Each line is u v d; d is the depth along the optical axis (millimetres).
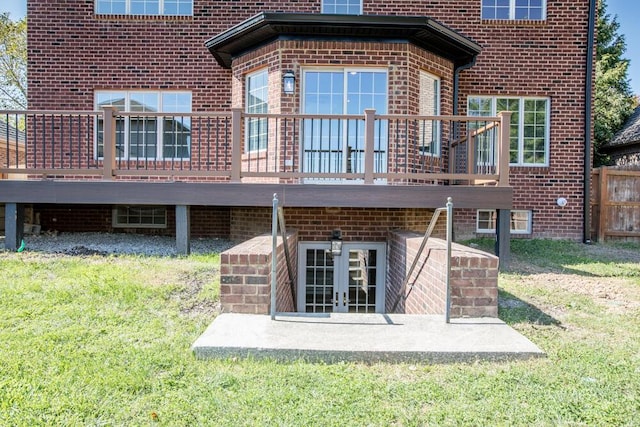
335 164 7398
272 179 7336
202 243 8133
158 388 2588
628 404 2488
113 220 9430
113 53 8984
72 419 2250
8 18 18750
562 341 3449
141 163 9008
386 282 7207
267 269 3938
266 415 2326
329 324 3650
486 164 7590
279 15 6570
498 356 3102
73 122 8953
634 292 5027
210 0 9000
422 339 3318
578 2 9203
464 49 7707
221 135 8844
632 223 9719
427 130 7922
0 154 11852
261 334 3350
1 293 4148
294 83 7145
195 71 9023
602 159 17266
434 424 2277
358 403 2473
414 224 7508
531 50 9227
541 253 7801
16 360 2832
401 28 6863
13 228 6398
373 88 7363
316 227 7305
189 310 3967
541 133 9445
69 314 3713
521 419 2332
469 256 3932
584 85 9297
